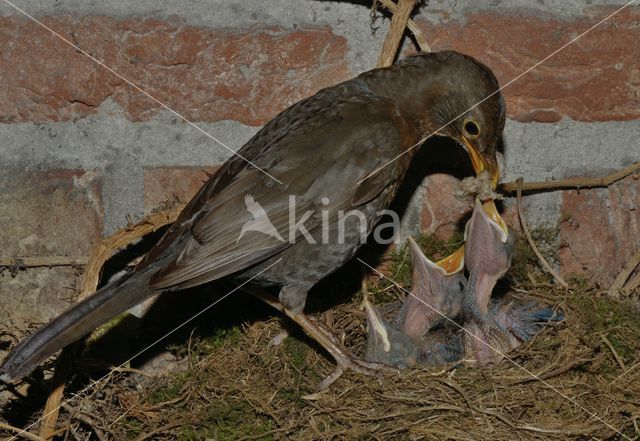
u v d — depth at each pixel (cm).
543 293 328
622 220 345
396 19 324
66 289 330
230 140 330
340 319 341
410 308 325
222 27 326
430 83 327
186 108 328
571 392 277
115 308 286
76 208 327
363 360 306
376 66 331
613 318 308
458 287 324
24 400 313
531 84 337
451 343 321
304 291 317
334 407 281
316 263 314
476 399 273
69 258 325
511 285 335
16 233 326
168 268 289
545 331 301
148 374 310
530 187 337
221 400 295
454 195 319
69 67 321
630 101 338
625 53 335
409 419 274
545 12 334
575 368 285
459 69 326
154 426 292
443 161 347
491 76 326
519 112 339
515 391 277
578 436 268
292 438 279
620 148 341
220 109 329
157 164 328
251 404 292
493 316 323
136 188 328
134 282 291
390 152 318
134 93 325
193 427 289
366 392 285
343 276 349
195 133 329
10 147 323
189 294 334
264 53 329
